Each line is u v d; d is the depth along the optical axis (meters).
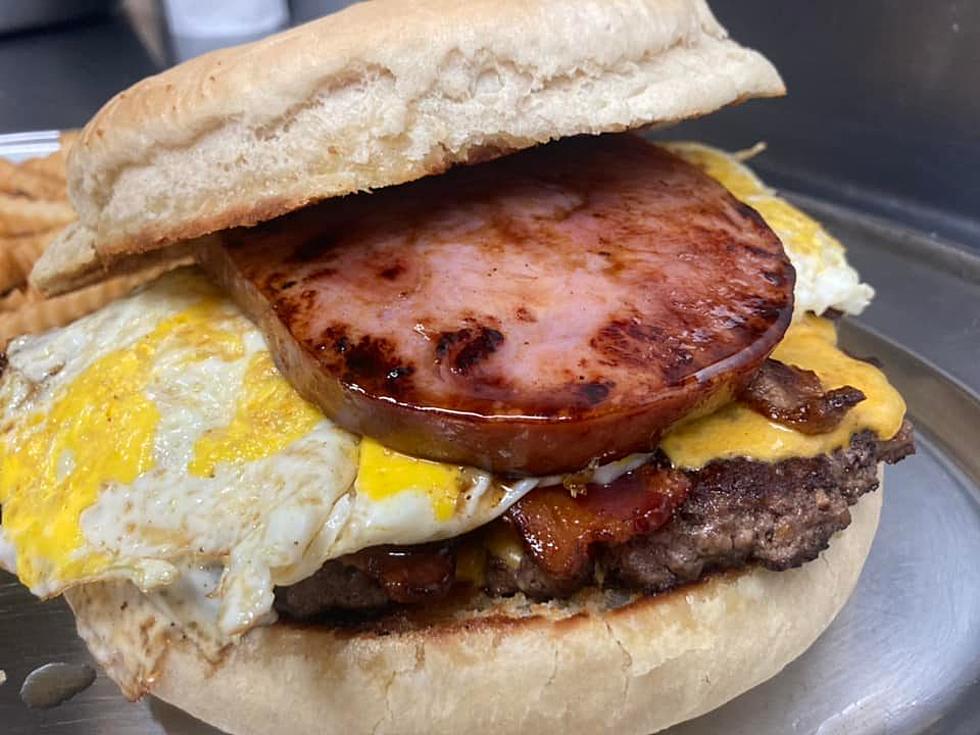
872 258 0.24
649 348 0.11
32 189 0.24
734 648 0.12
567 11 0.12
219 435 0.12
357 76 0.11
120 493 0.12
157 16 0.48
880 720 0.13
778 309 0.12
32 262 0.23
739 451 0.12
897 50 0.26
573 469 0.11
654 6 0.13
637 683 0.12
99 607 0.13
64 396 0.13
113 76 0.40
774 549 0.11
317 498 0.11
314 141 0.11
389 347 0.11
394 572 0.11
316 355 0.11
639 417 0.11
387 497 0.11
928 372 0.19
